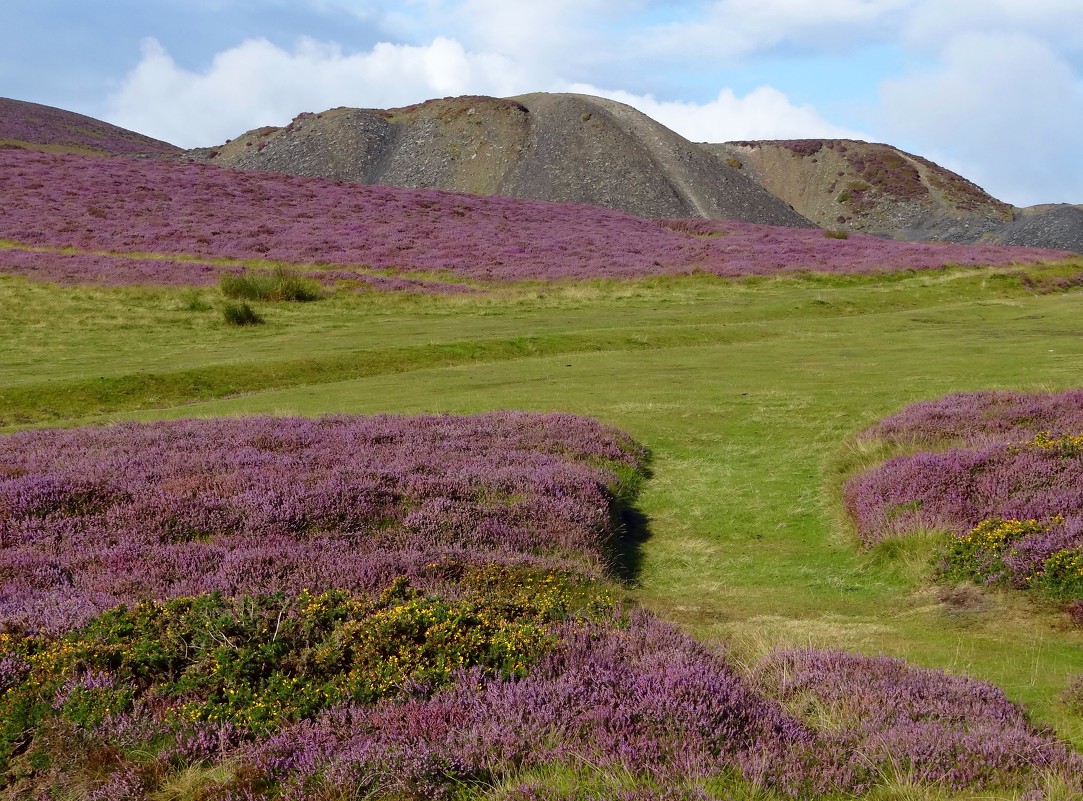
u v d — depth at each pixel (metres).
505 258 56.94
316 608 7.71
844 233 74.56
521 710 5.74
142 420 22.36
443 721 5.67
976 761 5.27
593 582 10.01
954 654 8.21
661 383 25.23
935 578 10.39
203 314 41.16
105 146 148.00
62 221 59.44
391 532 11.60
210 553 10.34
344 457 15.54
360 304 44.41
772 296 47.69
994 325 36.75
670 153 138.75
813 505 14.38
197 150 156.00
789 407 21.03
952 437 15.58
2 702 6.21
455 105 155.62
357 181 136.12
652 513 14.68
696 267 54.47
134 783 5.28
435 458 15.62
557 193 125.38
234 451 15.87
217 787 5.16
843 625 9.39
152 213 63.75
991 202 157.50
